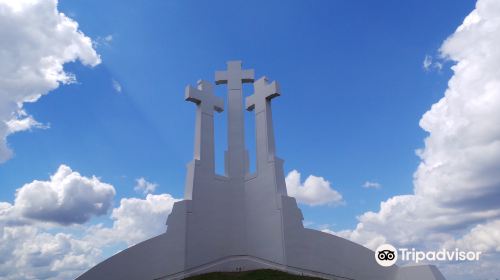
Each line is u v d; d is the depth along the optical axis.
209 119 33.41
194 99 33.09
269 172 31.09
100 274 27.27
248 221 31.66
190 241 28.75
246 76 35.59
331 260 28.91
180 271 27.88
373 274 28.19
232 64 36.06
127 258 27.97
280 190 30.58
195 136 32.75
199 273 28.50
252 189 32.03
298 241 29.05
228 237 31.03
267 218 30.23
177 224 29.05
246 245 31.28
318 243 29.27
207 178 31.34
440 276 26.59
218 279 25.98
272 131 32.75
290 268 28.14
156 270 27.97
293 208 29.86
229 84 35.50
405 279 27.14
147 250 28.36
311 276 27.77
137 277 27.72
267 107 33.25
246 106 34.97
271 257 29.23
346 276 28.48
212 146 32.69
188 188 30.61
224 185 32.16
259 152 32.38
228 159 33.38
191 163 31.20
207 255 29.44
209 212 30.53
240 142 33.84
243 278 26.19
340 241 29.38
